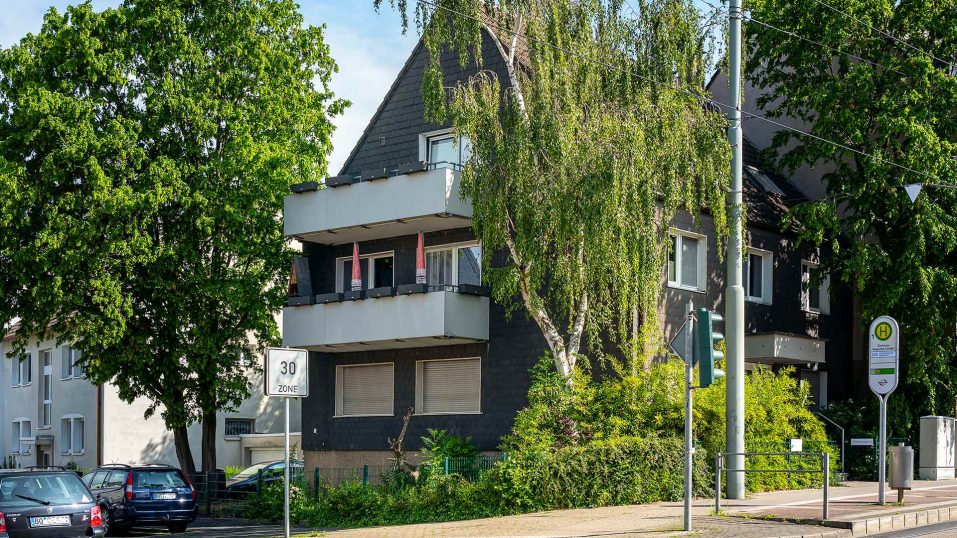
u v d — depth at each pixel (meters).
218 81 31.05
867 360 32.66
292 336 29.30
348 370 30.92
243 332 32.06
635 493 20.86
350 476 27.14
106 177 28.89
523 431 22.83
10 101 30.23
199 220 29.95
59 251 28.98
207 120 30.42
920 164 26.67
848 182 28.67
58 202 28.94
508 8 23.05
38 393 51.53
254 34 31.89
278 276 32.38
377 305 27.62
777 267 30.98
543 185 21.89
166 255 30.09
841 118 27.59
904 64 27.36
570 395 23.11
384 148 31.30
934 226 26.44
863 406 29.84
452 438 26.81
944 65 28.50
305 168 32.19
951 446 27.50
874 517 16.70
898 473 18.94
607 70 22.52
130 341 30.67
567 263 22.45
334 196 28.59
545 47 22.20
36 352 51.97
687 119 22.41
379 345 28.83
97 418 44.22
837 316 32.91
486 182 22.44
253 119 31.70
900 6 27.84
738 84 21.06
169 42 30.91
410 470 24.38
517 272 23.58
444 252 28.78
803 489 23.38
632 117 21.62
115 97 30.97
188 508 25.73
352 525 23.03
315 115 33.16
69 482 19.05
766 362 29.92
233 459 45.19
